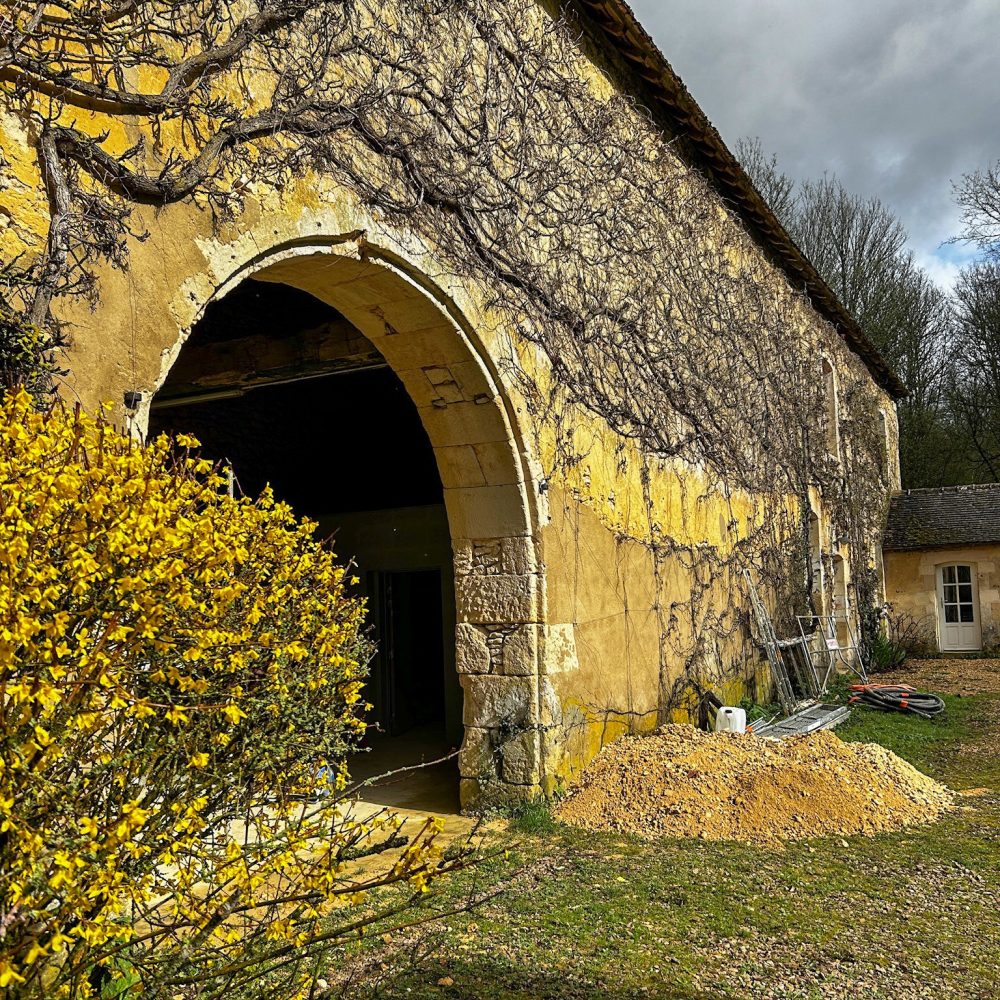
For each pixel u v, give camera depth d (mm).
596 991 3078
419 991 3049
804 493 11891
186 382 7082
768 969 3281
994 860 4516
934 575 16344
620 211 7215
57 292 2742
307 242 3947
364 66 4379
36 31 2770
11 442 1761
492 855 2328
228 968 2008
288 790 2480
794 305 11984
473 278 5137
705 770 5578
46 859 1598
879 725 8602
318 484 9523
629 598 6848
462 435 5520
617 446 6883
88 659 1642
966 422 23641
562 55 6426
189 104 3309
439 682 9844
